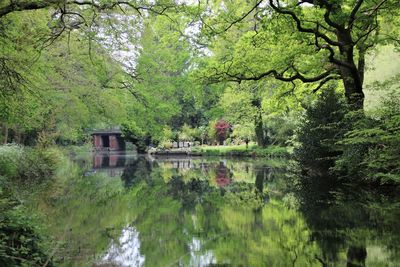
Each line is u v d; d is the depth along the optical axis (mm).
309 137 17219
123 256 7574
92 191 16078
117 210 12102
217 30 13789
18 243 6309
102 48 19094
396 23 15281
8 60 11406
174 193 15531
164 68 27188
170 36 18656
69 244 8258
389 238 8141
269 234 8898
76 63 20828
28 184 17031
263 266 6863
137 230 9578
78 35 14695
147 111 26906
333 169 15914
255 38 15281
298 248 7754
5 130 24516
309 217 10352
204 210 11961
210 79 16875
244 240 8508
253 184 17266
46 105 19562
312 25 14086
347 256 7145
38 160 19203
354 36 15656
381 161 12734
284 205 12172
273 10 12562
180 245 8281
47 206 12398
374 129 12094
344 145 14711
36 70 14805
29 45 11656
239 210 11766
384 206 11180
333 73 16812
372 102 21266
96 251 7844
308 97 21438
